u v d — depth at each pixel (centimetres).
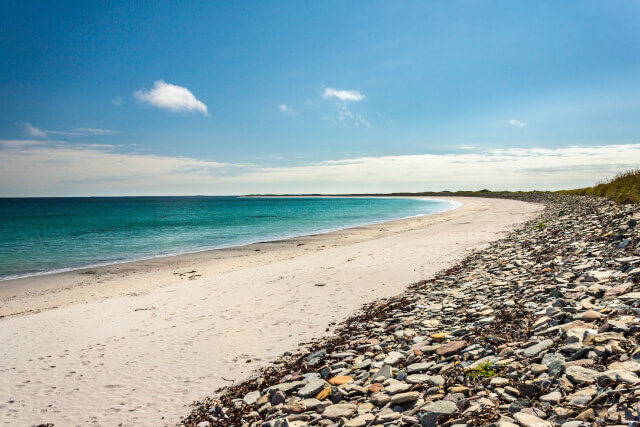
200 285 1616
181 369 822
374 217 6300
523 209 5091
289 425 508
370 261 1905
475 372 531
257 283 1570
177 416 643
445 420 429
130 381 779
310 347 885
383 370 629
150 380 779
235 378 767
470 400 454
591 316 610
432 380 545
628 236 1162
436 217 5144
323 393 588
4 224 5762
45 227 5162
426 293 1196
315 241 3086
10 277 1966
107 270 2117
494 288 1043
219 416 613
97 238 3759
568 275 952
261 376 758
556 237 1656
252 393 675
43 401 716
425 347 684
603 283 817
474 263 1545
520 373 496
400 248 2277
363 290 1367
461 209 6925
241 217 7138
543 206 5028
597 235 1384
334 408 530
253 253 2572
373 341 823
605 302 680
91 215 8612
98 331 1090
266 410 595
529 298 861
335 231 3881
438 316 912
